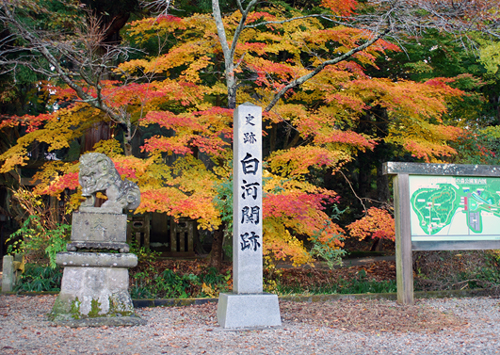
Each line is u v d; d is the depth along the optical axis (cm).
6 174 1362
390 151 1603
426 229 775
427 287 940
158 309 718
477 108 1328
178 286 975
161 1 919
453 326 602
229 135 897
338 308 736
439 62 1215
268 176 845
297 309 727
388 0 773
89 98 841
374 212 957
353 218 1961
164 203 831
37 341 480
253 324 582
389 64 1305
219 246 1116
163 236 1673
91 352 446
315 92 1098
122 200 636
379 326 602
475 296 852
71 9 956
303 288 1050
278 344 498
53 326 556
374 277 1201
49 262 978
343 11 918
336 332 563
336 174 1861
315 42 1050
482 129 1174
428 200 780
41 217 1087
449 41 1111
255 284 605
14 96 1116
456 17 764
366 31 856
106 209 627
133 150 1923
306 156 909
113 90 875
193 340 508
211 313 684
